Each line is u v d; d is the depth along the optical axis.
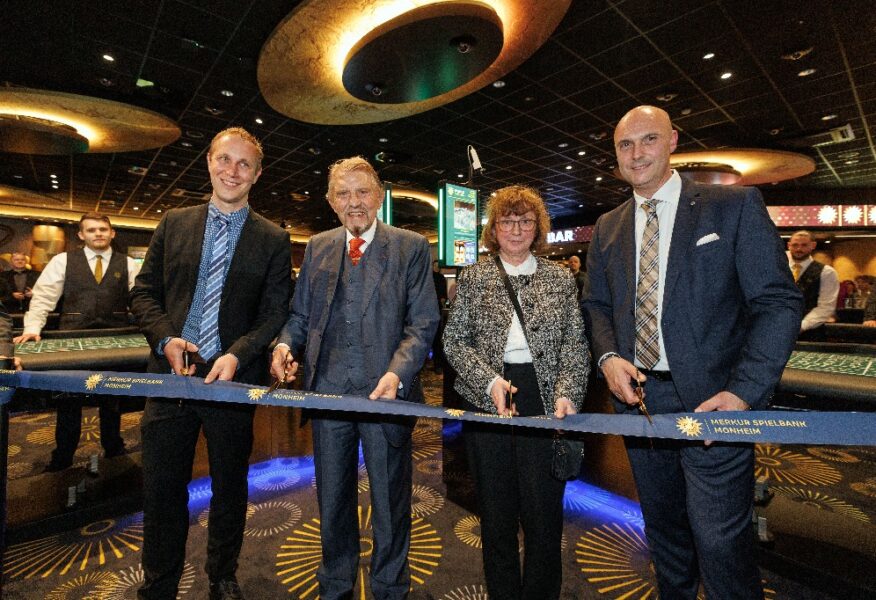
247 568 1.92
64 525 2.17
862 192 11.73
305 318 1.66
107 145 8.44
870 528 2.06
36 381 1.32
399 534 1.52
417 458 3.24
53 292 3.04
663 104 6.84
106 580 1.83
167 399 1.46
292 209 14.95
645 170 1.30
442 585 1.81
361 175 1.48
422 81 5.48
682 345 1.22
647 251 1.32
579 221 15.73
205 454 2.74
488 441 1.44
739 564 1.14
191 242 1.56
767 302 1.13
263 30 4.92
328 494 1.49
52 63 5.60
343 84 5.66
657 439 1.34
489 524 1.42
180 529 1.49
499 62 5.45
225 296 1.56
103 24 4.79
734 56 5.47
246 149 1.55
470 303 1.56
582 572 1.90
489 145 8.61
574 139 8.27
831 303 3.74
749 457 1.18
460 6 4.16
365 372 1.50
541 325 1.45
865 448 3.38
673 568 1.38
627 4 4.52
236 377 1.53
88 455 3.20
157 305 1.57
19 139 7.40
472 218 4.55
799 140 8.18
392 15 4.60
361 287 1.53
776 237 1.17
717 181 9.62
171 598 1.48
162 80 6.02
